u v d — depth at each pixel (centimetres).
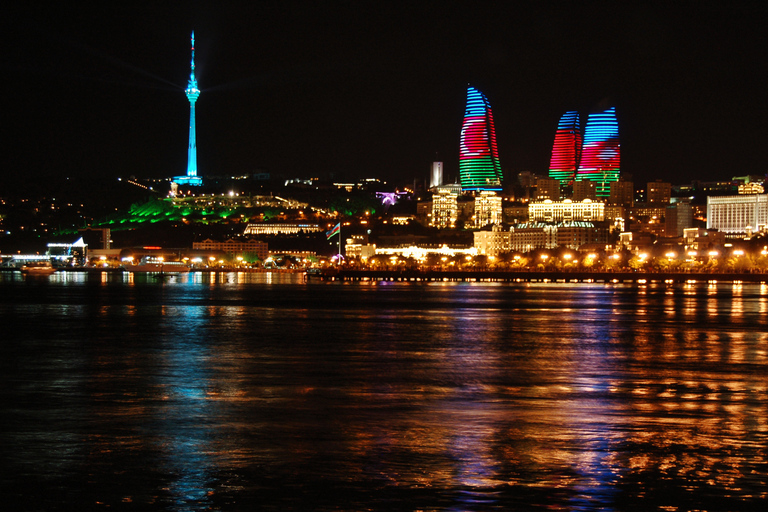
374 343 11175
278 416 5931
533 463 4644
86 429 5478
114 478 4372
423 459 4731
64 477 4381
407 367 8681
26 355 9725
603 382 7650
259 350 10281
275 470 4516
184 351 10169
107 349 10375
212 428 5512
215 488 4209
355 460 4703
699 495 4125
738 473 4466
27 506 3962
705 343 11325
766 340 11750
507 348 10600
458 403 6481
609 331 13138
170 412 6075
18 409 6181
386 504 3988
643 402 6531
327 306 19988
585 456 4794
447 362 9125
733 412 6100
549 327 13875
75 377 7894
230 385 7394
